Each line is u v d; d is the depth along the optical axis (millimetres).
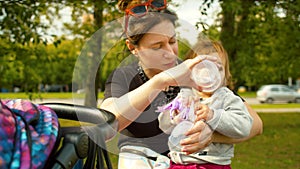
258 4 10172
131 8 1868
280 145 9969
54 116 1436
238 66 10461
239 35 10984
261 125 2342
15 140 1237
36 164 1270
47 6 9641
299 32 9555
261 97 28844
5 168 1183
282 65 12477
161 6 1890
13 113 1305
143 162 2014
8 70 10391
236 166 6926
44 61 10383
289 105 26344
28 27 8516
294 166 7328
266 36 11734
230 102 2117
